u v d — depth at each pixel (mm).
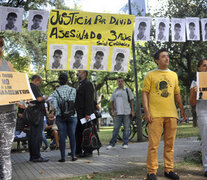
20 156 6895
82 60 5023
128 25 5180
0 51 3129
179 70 17656
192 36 5371
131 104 7887
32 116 5613
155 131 3889
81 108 6242
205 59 4305
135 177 4098
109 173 4391
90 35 5074
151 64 21828
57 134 8141
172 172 3977
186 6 14273
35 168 5059
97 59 5070
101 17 5117
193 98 4211
